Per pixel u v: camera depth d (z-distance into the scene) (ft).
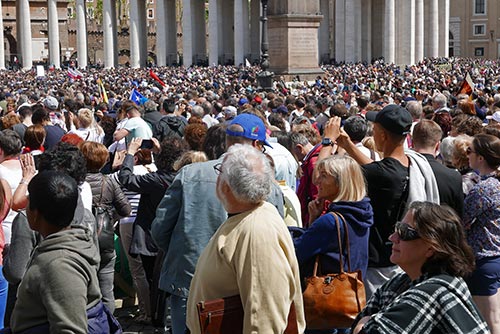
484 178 33.60
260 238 21.89
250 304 21.43
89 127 61.82
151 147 50.72
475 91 115.55
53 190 22.91
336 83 174.60
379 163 30.58
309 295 26.94
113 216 39.65
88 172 37.55
